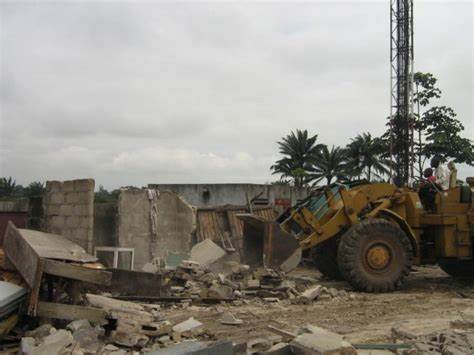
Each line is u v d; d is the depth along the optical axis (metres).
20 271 6.83
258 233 12.14
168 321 7.72
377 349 6.59
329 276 13.47
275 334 6.93
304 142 56.50
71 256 7.41
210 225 16.89
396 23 38.12
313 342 5.51
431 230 12.64
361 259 11.37
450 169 12.94
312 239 11.80
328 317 8.63
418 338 6.96
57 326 6.88
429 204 12.78
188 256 12.56
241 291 10.32
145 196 12.75
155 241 12.70
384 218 12.04
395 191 12.36
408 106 36.62
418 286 12.57
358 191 12.06
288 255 11.23
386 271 11.45
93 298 8.02
